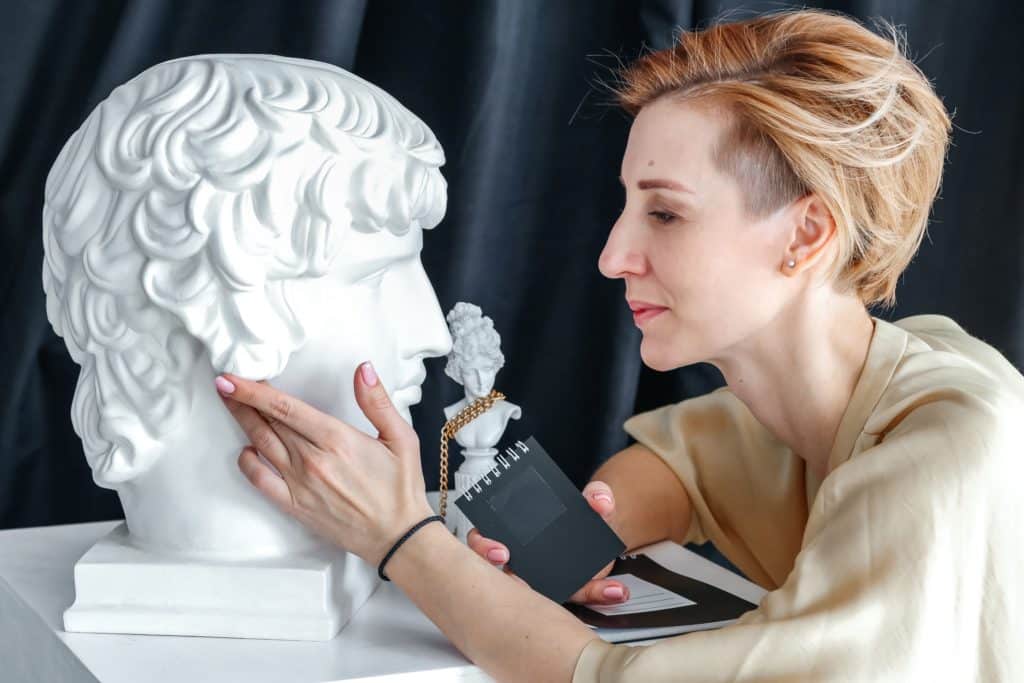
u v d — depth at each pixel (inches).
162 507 42.1
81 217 39.4
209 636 41.2
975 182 73.2
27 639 44.3
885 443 39.4
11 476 67.1
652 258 42.8
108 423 40.7
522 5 68.9
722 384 74.3
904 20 71.5
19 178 65.0
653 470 54.5
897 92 41.7
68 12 64.2
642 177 42.4
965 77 72.7
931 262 73.9
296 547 42.6
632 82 44.9
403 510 40.1
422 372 45.4
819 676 35.5
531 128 71.2
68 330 41.8
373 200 39.3
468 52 66.8
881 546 37.0
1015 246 72.4
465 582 39.3
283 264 38.5
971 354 49.1
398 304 43.7
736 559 55.6
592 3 70.2
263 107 38.0
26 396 67.3
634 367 72.2
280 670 38.6
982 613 37.9
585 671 36.9
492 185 70.1
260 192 37.9
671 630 42.6
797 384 45.0
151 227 38.1
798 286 43.1
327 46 65.6
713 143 41.2
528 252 72.5
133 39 63.4
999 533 38.2
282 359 39.3
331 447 39.4
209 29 65.3
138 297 39.1
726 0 69.5
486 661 38.6
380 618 43.4
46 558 48.8
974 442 38.6
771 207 41.3
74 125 64.7
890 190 41.9
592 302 73.0
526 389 74.0
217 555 42.0
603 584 44.9
